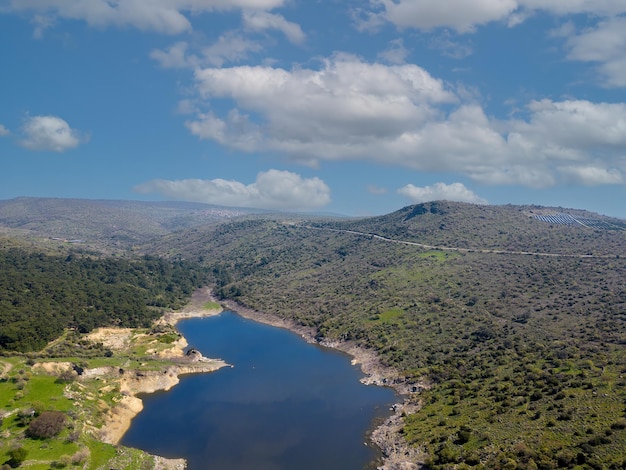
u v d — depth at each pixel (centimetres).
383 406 12388
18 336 13712
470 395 11350
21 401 10081
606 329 13750
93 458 8844
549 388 10394
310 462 9519
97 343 15700
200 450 10000
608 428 8262
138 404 12219
